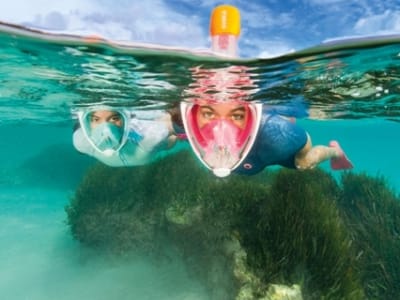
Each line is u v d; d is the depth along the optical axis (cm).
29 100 135
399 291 78
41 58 76
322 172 133
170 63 73
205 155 62
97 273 107
